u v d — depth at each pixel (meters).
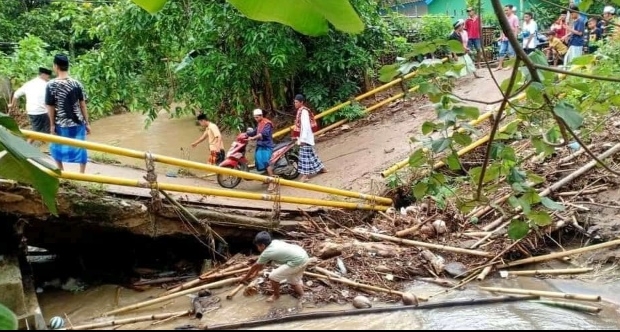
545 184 7.39
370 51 11.92
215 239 6.84
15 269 5.31
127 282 6.61
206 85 10.55
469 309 5.31
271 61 10.08
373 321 5.13
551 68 2.07
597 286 5.77
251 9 2.05
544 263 6.36
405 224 7.15
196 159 11.34
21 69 12.16
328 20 1.98
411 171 8.13
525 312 5.19
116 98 11.01
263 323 5.12
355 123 11.46
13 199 5.51
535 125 5.82
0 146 2.20
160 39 10.67
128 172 8.79
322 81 11.59
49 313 5.87
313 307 5.55
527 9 16.38
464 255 6.46
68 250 6.74
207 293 5.96
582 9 3.45
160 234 6.45
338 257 6.33
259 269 5.78
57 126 6.64
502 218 6.93
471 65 4.09
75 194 5.83
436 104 4.42
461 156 8.35
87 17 11.92
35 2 17.55
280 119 11.78
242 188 8.88
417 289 5.88
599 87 5.23
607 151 7.44
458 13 20.08
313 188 7.18
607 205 6.82
